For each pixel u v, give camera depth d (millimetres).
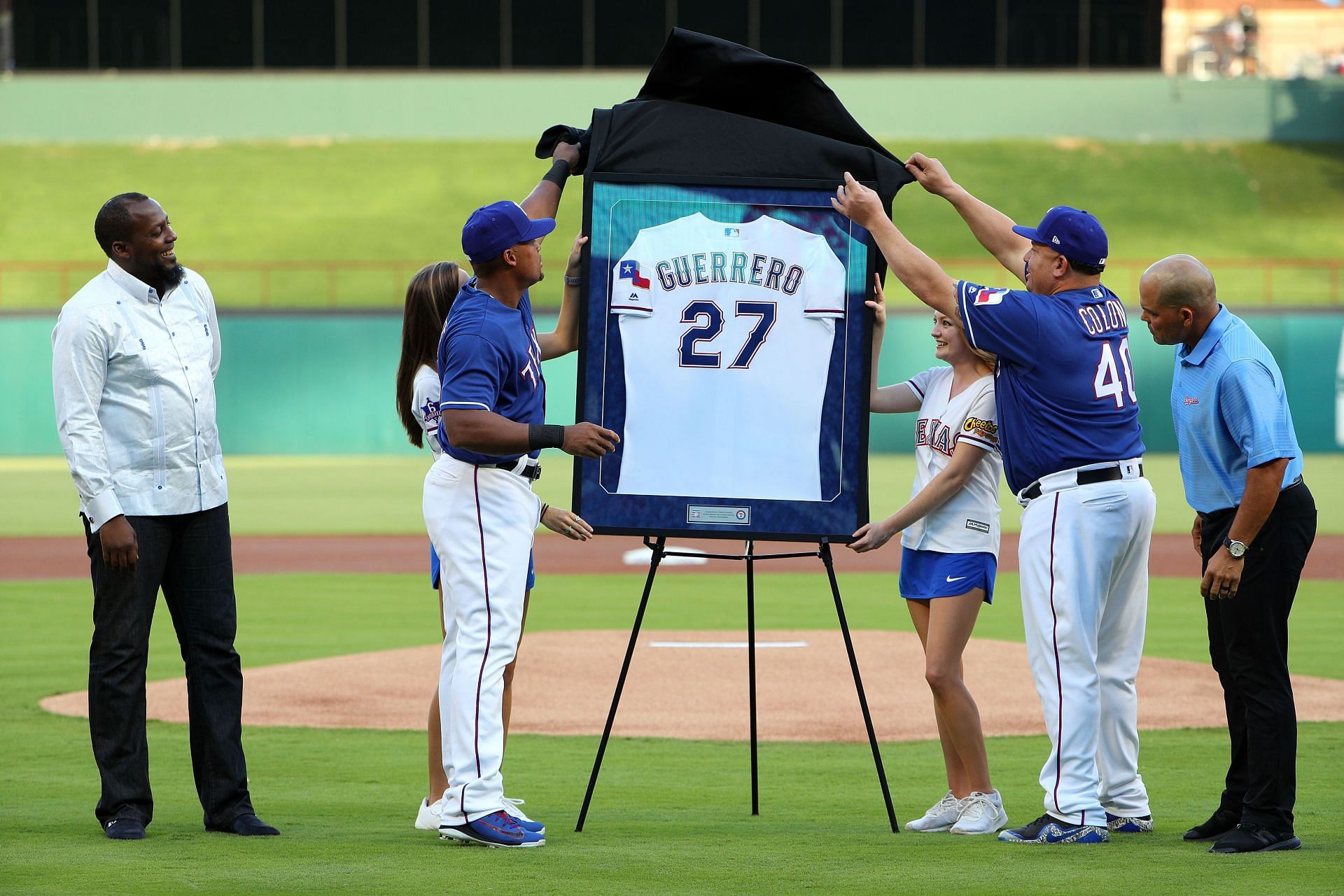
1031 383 18375
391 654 34719
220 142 151750
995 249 20344
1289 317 110938
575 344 20625
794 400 19422
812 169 19594
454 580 18016
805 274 19406
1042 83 151375
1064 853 17250
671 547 62531
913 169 20438
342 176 146625
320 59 152250
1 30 152250
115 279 18750
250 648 36438
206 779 18828
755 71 19594
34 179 144500
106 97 151250
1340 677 31922
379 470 103125
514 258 18016
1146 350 111188
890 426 115062
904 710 28656
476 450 17484
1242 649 17734
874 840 18266
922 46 152000
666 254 19406
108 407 18562
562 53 152125
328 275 130875
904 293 122312
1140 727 26812
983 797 19172
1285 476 17875
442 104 152000
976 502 19891
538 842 17656
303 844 17766
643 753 25188
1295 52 163875
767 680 31609
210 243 135375
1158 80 152000
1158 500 80750
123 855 16984
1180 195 143375
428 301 19781
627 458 19391
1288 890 15188
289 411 114938
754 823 19828
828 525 19422
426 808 19047
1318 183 146125
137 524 18531
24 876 15852
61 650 35812
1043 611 18359
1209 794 21703
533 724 27578
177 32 152000
